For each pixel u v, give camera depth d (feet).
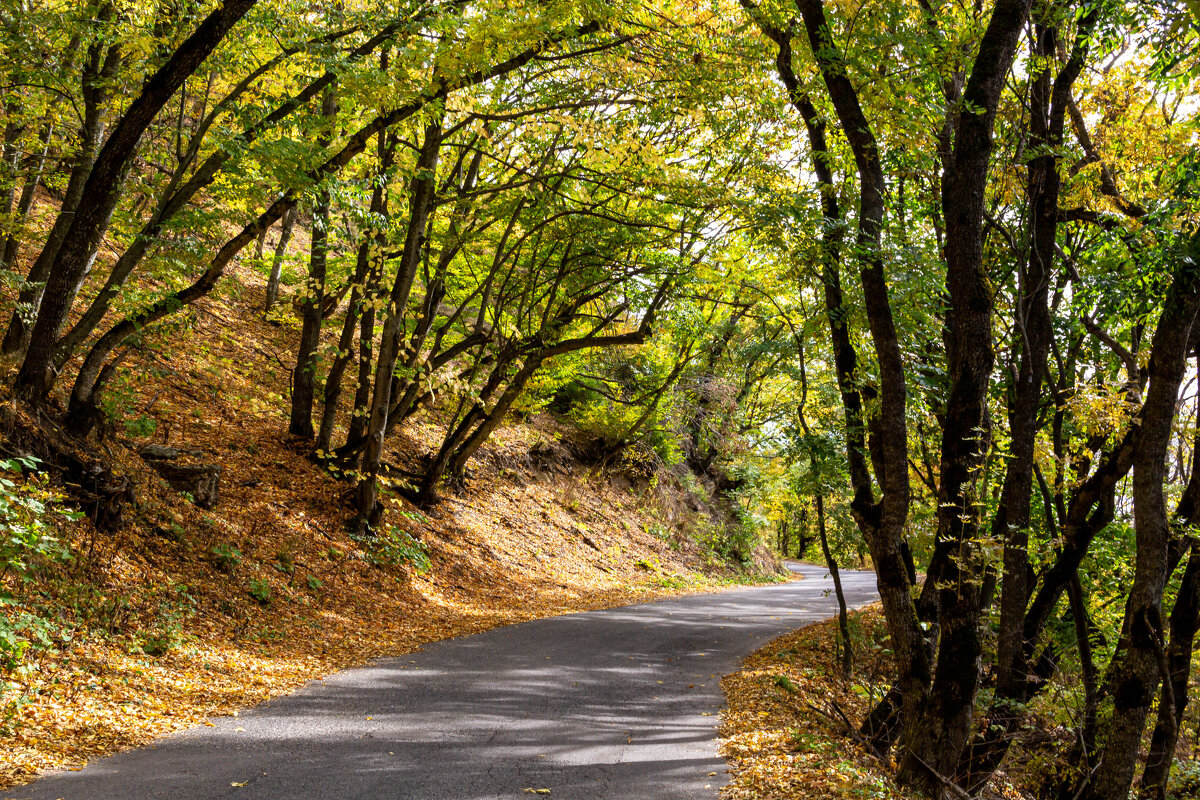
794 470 51.29
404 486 61.16
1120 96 32.96
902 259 30.73
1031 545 29.14
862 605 75.51
